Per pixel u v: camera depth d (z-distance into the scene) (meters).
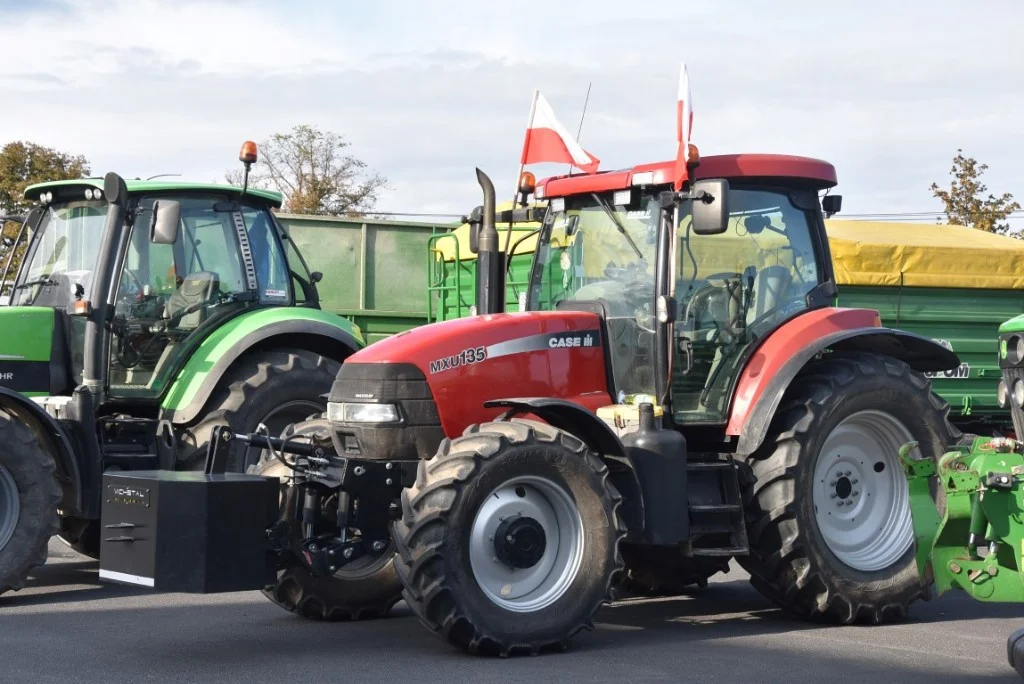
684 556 6.68
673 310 6.25
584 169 6.94
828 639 6.18
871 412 6.75
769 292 6.80
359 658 5.62
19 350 7.91
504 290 7.06
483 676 5.23
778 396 6.46
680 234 6.56
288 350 8.55
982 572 4.93
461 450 5.68
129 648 5.83
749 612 7.07
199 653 5.72
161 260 8.29
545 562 5.85
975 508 4.91
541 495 5.87
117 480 5.56
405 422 6.09
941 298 10.67
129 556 5.48
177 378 8.25
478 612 5.57
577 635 6.25
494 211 6.99
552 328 6.47
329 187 37.72
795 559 6.48
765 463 6.50
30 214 8.82
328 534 6.04
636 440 6.11
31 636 6.11
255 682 5.12
